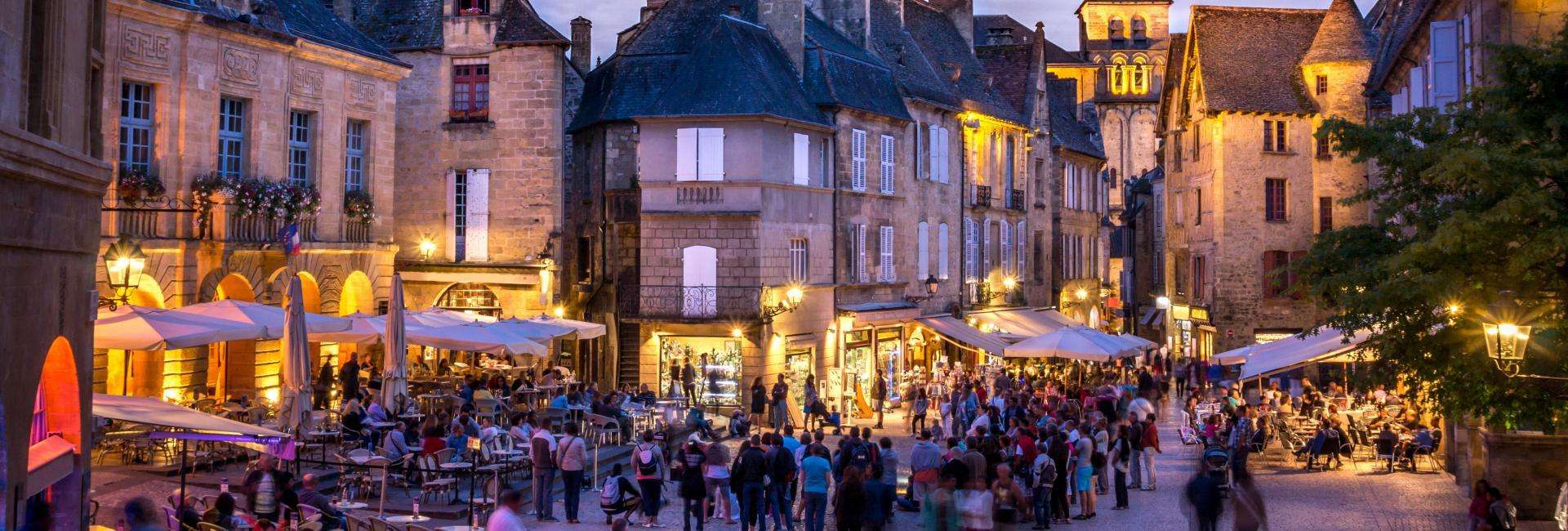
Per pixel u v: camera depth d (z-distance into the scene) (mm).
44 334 12391
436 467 20359
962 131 46188
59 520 13656
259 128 28531
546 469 20859
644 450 20797
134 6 24969
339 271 31094
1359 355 18828
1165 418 38438
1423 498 23672
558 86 36938
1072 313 58250
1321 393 37188
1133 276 73625
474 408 25625
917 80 44156
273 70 28875
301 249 29219
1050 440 21797
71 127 13695
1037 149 53125
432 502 20984
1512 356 14570
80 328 13852
